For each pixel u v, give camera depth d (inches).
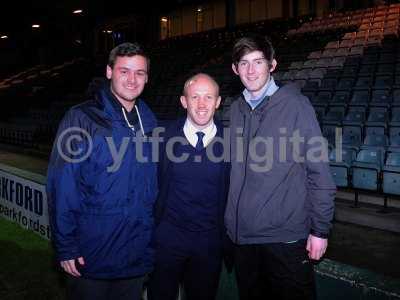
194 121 69.6
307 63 383.2
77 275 65.5
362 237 161.5
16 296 113.1
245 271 70.4
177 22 840.3
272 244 65.0
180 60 569.6
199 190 70.8
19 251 142.7
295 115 63.6
